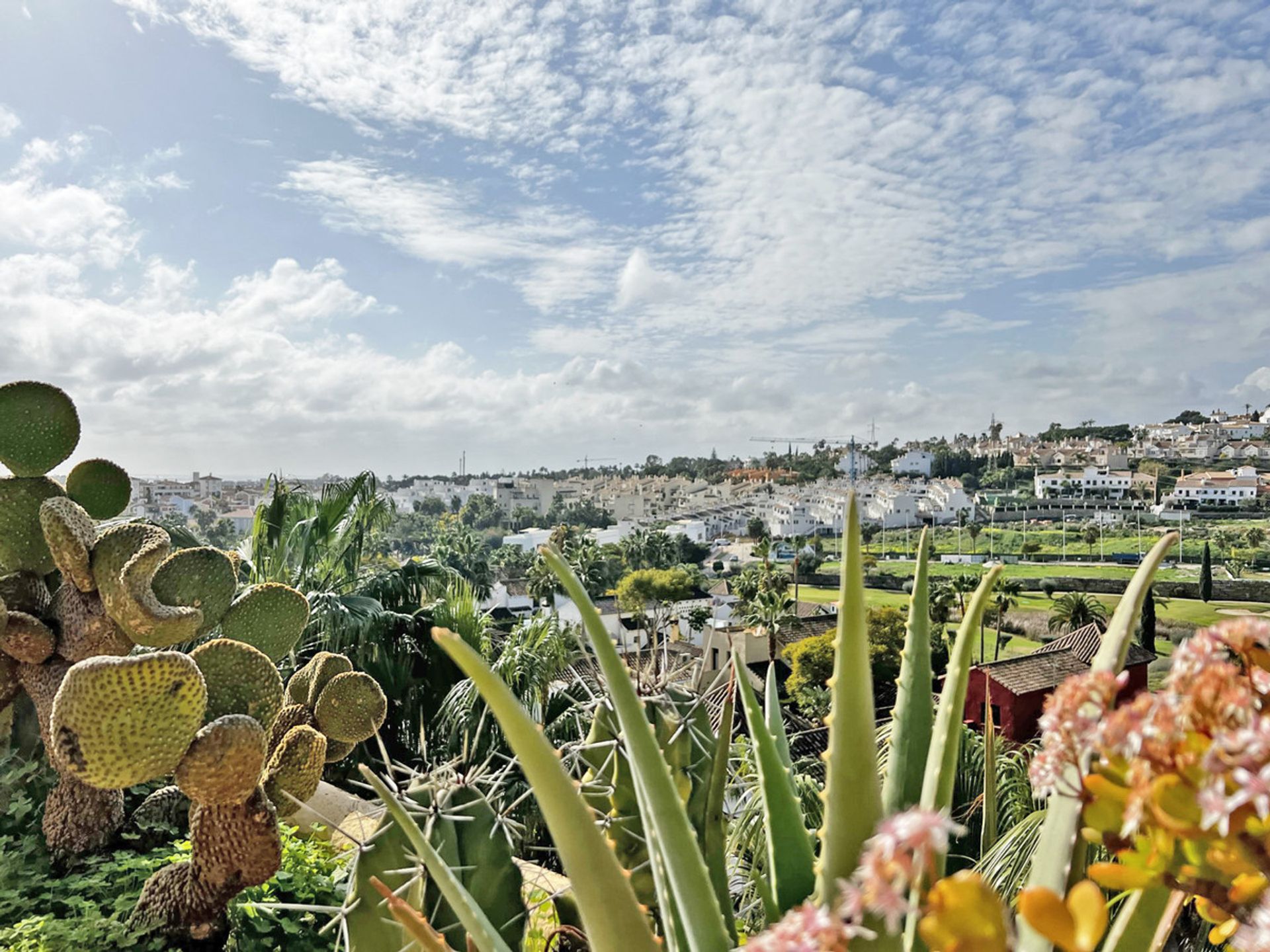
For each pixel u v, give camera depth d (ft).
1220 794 1.56
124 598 13.17
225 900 11.37
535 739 2.71
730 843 8.10
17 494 15.06
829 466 514.27
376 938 6.73
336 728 14.98
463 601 30.53
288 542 30.58
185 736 10.49
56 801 13.80
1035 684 39.40
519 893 7.09
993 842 5.51
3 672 14.19
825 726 2.74
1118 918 2.77
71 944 10.56
